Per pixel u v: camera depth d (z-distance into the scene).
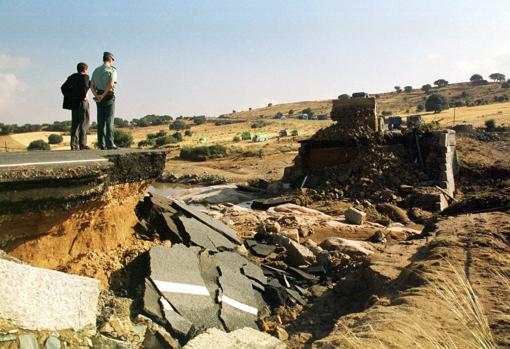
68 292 5.55
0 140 82.25
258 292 10.78
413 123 39.66
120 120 167.25
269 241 14.98
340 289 10.84
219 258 11.09
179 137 109.31
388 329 6.06
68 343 5.31
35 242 7.54
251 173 53.78
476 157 36.78
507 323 5.97
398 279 9.39
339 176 31.48
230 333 7.47
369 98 33.88
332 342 6.24
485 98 151.50
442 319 6.19
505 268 8.27
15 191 6.84
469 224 12.80
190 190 36.66
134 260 9.05
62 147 75.56
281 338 9.09
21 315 4.97
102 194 8.32
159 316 7.78
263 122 146.50
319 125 128.12
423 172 31.05
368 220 24.89
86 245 8.73
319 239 19.95
